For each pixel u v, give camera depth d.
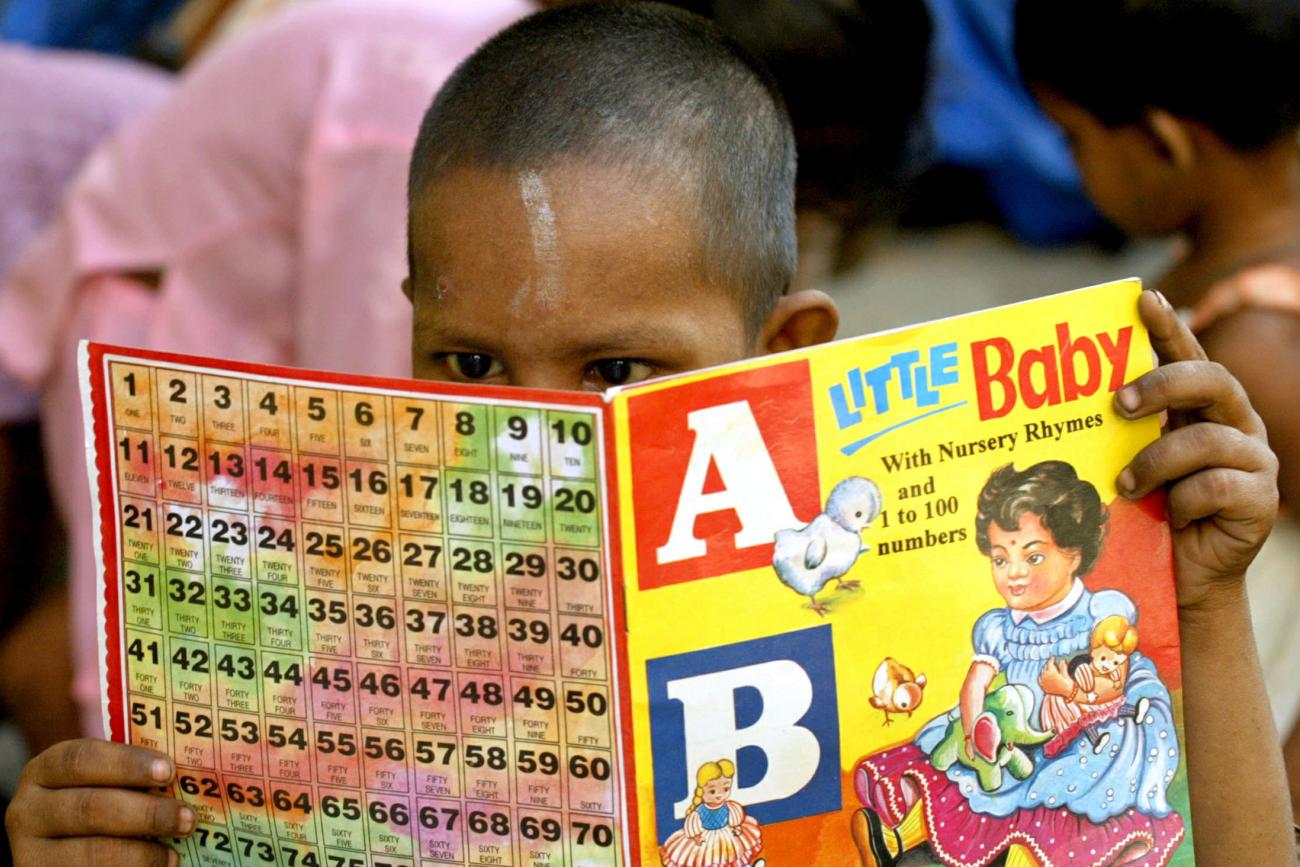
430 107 3.13
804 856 2.34
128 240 4.62
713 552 2.27
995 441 2.34
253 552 2.36
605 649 2.27
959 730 2.36
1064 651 2.38
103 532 2.41
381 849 2.39
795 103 4.05
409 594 2.31
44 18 7.17
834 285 8.05
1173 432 2.42
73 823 2.47
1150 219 4.56
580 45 2.92
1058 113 4.61
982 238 8.45
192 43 7.18
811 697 2.31
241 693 2.40
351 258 4.29
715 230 2.82
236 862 2.46
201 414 2.35
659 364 2.77
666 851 2.30
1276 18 4.16
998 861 2.39
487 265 2.72
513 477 2.26
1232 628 2.63
